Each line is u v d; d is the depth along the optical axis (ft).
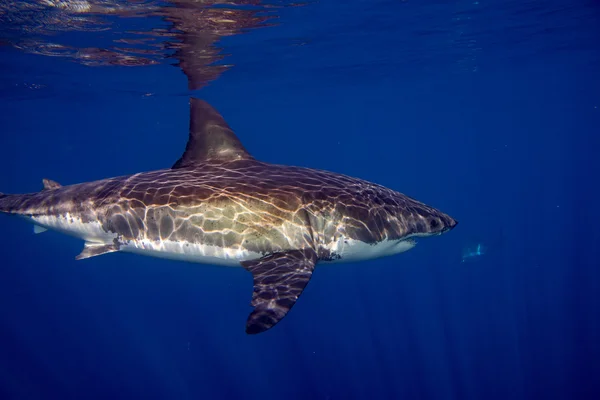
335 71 77.87
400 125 242.37
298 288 13.43
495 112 198.18
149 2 32.96
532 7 48.78
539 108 196.85
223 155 19.99
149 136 202.49
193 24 40.04
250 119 166.40
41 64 53.26
